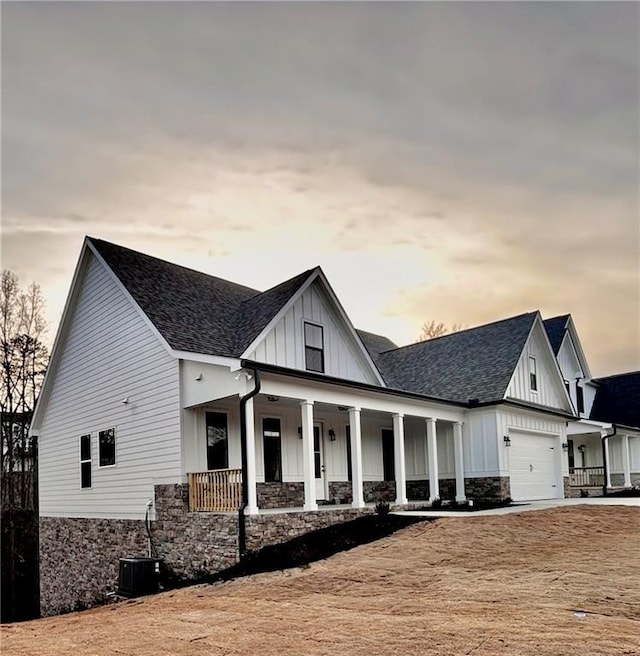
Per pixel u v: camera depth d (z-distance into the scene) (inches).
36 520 1103.0
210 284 725.3
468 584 337.4
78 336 721.6
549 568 363.9
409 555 424.8
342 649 230.4
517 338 866.1
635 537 448.1
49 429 777.6
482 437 761.0
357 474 588.4
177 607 361.4
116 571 609.9
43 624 368.2
